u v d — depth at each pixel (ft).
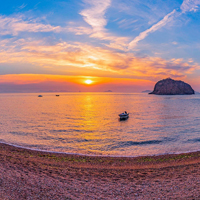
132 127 124.98
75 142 85.10
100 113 215.31
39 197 31.27
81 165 53.47
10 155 59.26
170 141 85.92
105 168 50.80
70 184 37.63
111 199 31.32
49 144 80.53
